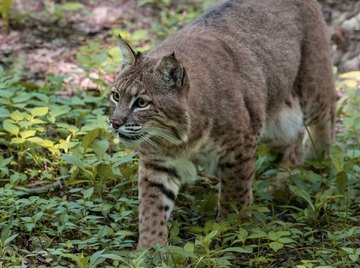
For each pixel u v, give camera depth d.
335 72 11.84
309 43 9.53
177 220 8.55
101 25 14.19
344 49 13.05
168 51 8.15
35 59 12.71
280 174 9.48
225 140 8.15
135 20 14.46
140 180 8.10
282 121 9.41
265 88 8.84
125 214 7.97
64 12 14.50
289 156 9.80
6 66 12.39
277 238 7.36
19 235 7.73
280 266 7.59
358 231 7.95
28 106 10.40
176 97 7.70
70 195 8.66
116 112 7.60
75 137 9.61
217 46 8.43
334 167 9.41
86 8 14.72
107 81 11.88
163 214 8.09
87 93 11.25
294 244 7.91
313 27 9.59
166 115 7.68
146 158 8.02
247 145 8.34
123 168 8.98
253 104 8.52
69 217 7.91
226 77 8.23
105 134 9.60
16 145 9.32
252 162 8.45
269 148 9.73
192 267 7.14
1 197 8.09
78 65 11.88
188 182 8.55
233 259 7.65
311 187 9.12
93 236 7.73
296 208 8.55
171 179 8.19
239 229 7.76
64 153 9.35
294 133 9.64
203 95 7.93
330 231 8.21
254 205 8.48
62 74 11.88
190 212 8.75
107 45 13.39
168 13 14.71
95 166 8.59
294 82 9.46
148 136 7.73
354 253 7.23
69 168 9.17
